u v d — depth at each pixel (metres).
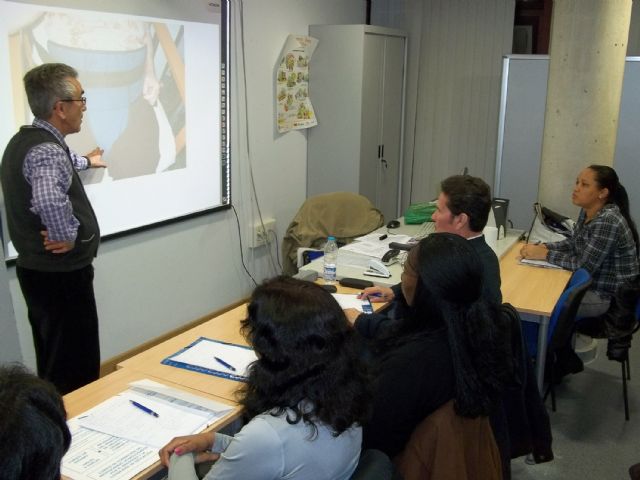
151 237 3.86
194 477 1.46
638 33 5.40
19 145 2.52
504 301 2.99
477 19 5.77
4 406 0.73
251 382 1.31
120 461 1.55
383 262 3.25
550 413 3.32
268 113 4.77
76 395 1.89
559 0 4.12
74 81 2.61
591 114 4.16
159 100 3.75
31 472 0.72
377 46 5.23
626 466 2.88
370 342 1.79
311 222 4.18
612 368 3.88
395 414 1.63
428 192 6.26
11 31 2.89
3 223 2.92
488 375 1.61
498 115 5.64
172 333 4.16
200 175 4.18
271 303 1.28
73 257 2.65
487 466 1.69
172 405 1.82
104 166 3.29
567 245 3.65
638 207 5.01
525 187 5.28
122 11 3.42
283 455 1.26
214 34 4.11
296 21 4.91
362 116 5.12
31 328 2.94
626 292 3.20
